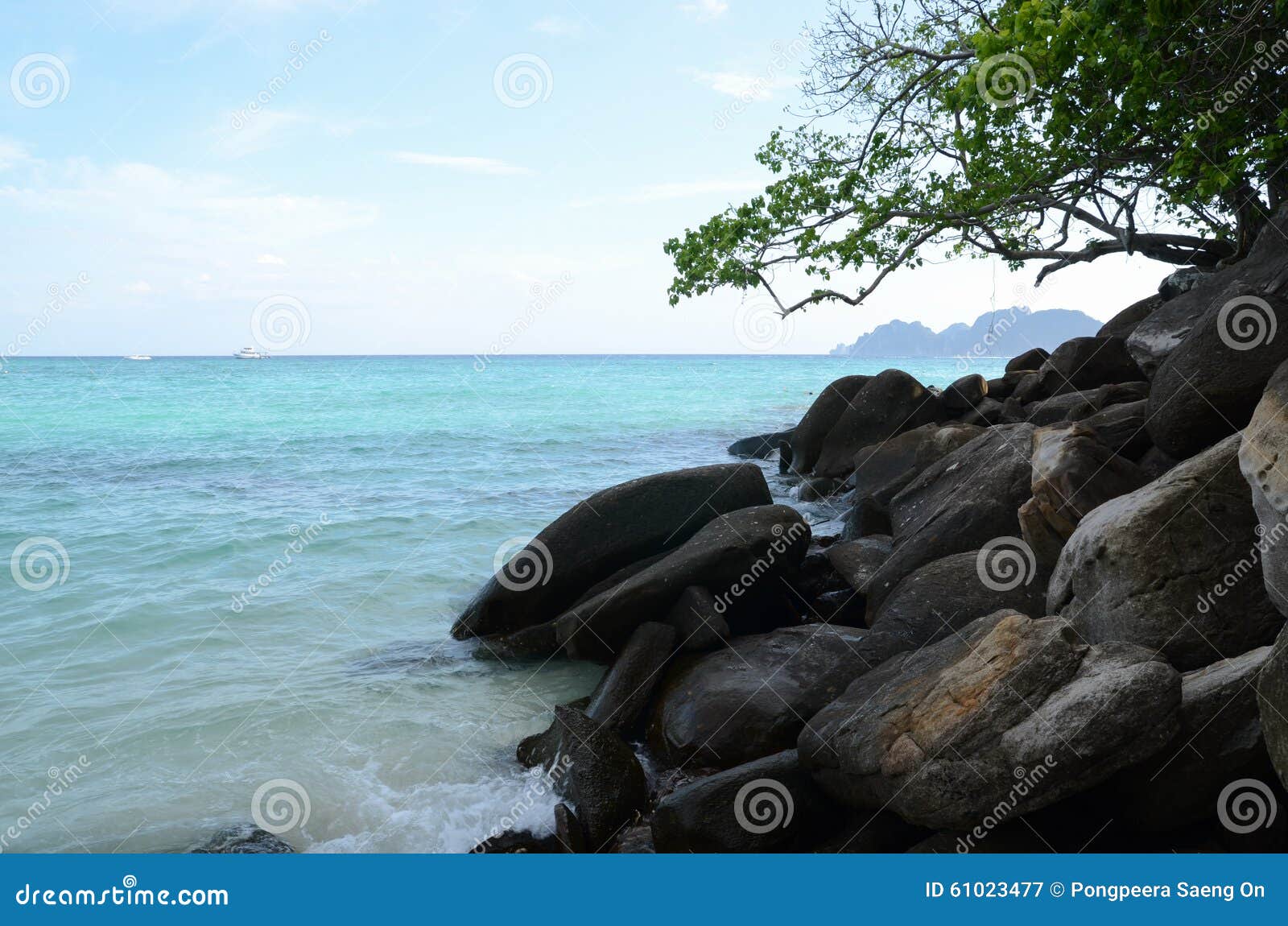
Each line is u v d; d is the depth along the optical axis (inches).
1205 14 466.3
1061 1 489.1
